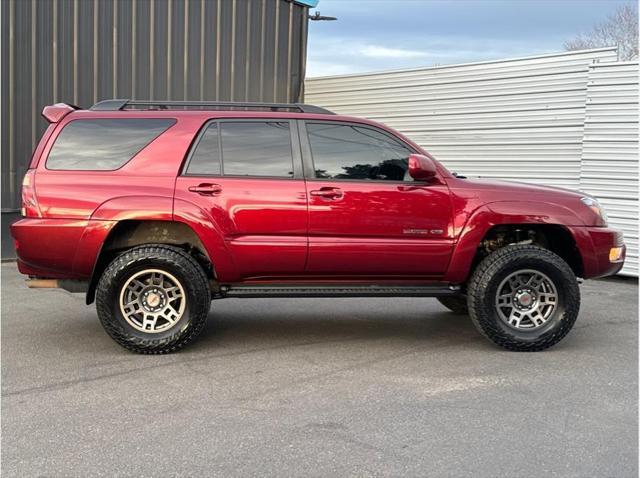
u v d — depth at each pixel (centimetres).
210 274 525
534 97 991
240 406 385
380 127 520
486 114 1057
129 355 490
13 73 886
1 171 891
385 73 1205
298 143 505
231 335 558
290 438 338
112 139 493
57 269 482
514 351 512
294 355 497
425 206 503
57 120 496
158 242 503
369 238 500
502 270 502
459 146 1100
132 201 474
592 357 499
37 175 479
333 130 512
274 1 1220
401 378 442
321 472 300
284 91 1266
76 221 472
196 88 1100
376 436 342
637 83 862
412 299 738
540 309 517
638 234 870
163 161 489
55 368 456
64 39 934
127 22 1002
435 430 351
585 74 927
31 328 570
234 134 503
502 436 344
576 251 529
